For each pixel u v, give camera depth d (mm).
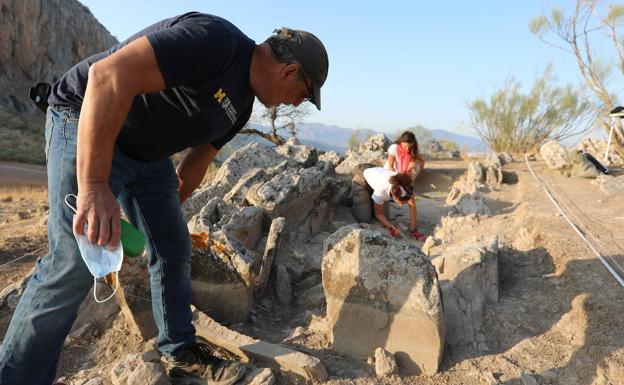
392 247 2648
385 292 2617
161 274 2291
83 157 1616
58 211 1786
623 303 2807
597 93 10562
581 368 2461
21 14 50781
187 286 2383
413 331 2547
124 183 1974
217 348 2699
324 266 2762
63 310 1832
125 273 2736
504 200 6395
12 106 47781
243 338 2652
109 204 1652
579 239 3889
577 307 2889
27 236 5387
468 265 3141
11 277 4078
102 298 3031
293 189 4785
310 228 5164
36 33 52656
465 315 2875
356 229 2746
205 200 5449
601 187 6344
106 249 1653
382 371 2480
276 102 2043
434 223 6027
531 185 6793
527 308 3049
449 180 8523
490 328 2867
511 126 12633
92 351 2805
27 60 52250
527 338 2754
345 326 2693
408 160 6688
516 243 4137
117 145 1926
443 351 2652
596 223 4520
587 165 7285
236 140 16000
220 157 18484
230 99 1894
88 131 1592
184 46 1654
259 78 1920
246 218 3939
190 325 2387
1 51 50000
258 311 3229
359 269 2672
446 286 3029
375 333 2633
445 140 16109
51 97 1908
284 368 2457
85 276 1823
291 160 6855
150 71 1633
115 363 2623
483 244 3389
